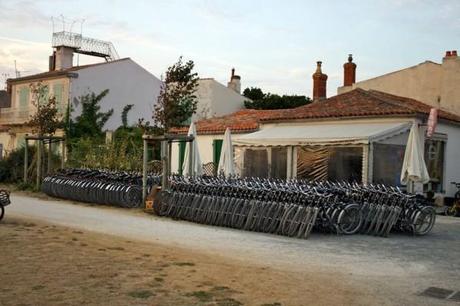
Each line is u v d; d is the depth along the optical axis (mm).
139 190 17719
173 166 28188
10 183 26641
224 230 13109
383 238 12930
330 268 9039
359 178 19984
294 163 22219
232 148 21219
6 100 50031
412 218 13633
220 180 14945
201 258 9273
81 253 9070
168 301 6504
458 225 16094
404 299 7184
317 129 21672
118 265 8266
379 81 28250
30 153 26812
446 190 22141
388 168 19562
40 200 19406
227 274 8086
